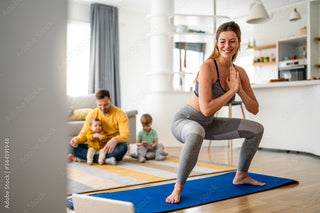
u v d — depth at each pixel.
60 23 0.43
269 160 3.24
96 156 3.04
